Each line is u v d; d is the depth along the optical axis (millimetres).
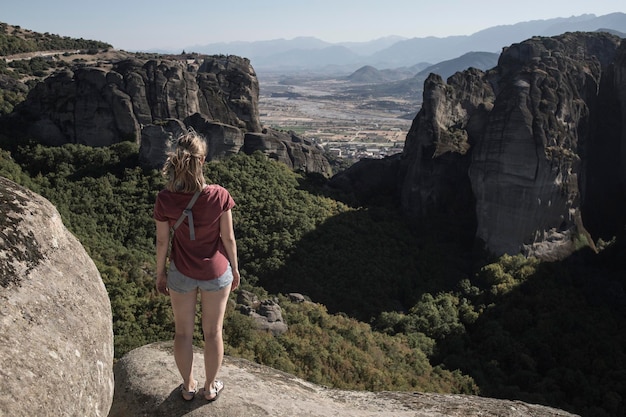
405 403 9227
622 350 49938
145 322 35031
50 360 5047
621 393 42938
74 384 5238
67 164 71000
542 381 44125
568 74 76438
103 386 5809
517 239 68062
